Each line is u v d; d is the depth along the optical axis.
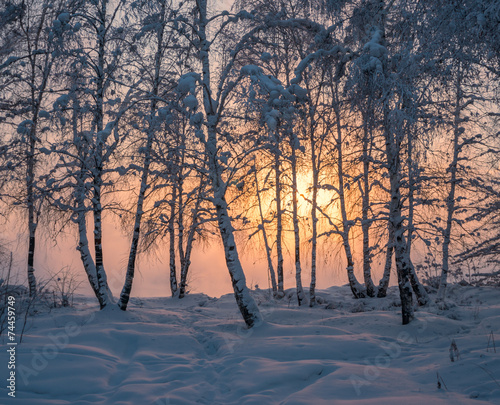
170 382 6.65
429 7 6.62
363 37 10.45
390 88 7.61
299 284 15.19
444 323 9.90
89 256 12.84
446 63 6.89
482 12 6.04
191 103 9.22
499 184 13.31
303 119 11.87
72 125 12.73
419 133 7.53
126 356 8.28
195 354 8.57
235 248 10.83
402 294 10.22
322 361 7.38
